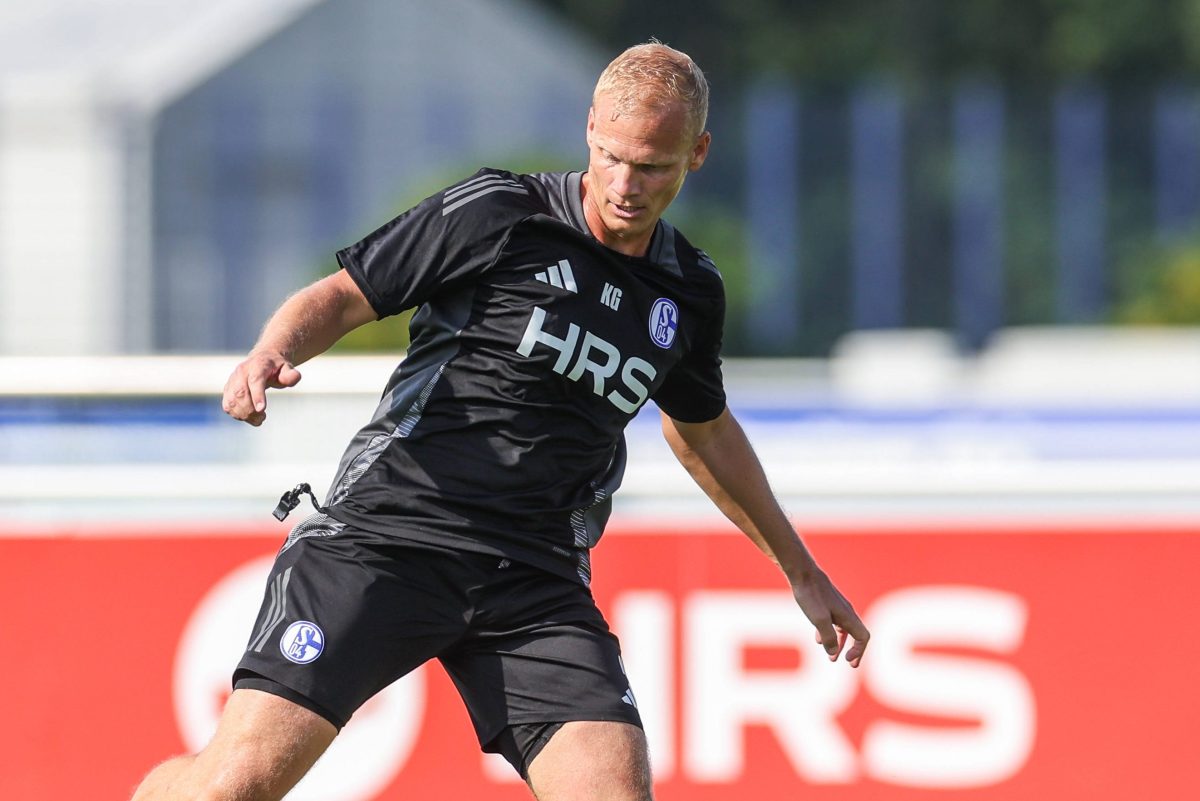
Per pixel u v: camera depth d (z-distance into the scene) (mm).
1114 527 17953
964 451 32000
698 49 105500
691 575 17969
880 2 104625
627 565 17984
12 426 19391
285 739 11727
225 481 18078
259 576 17984
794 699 17922
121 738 17812
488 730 12586
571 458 12445
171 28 61656
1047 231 81938
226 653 17891
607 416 12414
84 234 57562
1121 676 17859
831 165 79375
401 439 12367
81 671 17828
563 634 12508
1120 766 17812
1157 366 48688
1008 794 17844
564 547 12672
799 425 32188
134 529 17984
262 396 10859
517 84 67000
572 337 12070
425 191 60375
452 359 12250
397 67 65125
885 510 18047
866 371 50500
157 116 59469
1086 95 83938
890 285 79312
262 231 62250
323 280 11977
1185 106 82188
